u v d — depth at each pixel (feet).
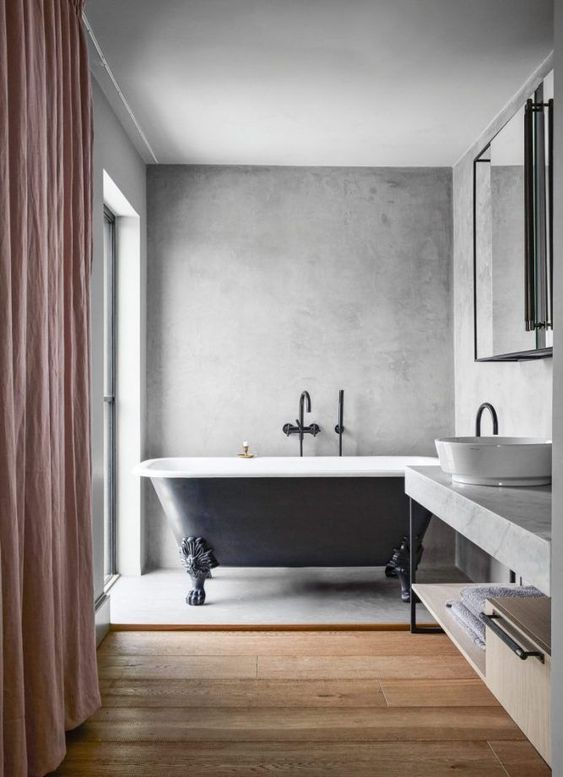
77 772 6.01
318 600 11.45
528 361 10.14
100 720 6.99
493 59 9.41
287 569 13.46
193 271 13.69
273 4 8.04
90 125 7.55
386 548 11.44
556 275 4.26
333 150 12.94
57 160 6.31
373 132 12.04
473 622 7.64
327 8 8.14
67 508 6.71
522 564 5.12
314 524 11.26
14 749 4.98
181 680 7.98
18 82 5.23
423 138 12.33
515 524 5.27
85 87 7.38
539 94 9.29
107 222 12.78
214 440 13.66
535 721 5.49
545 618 5.99
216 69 9.65
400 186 13.83
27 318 5.60
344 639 9.39
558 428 4.23
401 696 7.52
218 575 13.06
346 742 6.51
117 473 12.96
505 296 10.41
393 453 13.75
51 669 5.69
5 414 4.96
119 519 12.98
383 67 9.62
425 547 13.71
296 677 8.06
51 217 6.13
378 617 10.51
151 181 13.65
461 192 13.28
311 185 13.78
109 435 12.88
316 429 13.62
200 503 11.21
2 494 4.95
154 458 13.35
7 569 4.98
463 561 13.19
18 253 5.26
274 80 10.00
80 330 7.00
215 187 13.70
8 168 5.11
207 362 13.69
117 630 9.84
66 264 6.78
